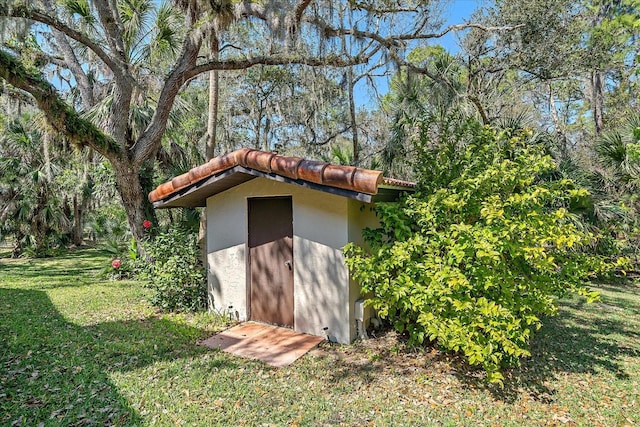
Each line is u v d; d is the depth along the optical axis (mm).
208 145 9406
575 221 7285
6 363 3822
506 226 3650
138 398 3213
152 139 7953
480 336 3354
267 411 3066
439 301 3602
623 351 4438
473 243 3598
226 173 4672
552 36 10164
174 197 5285
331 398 3297
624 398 3352
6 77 5738
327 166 3990
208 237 5711
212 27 6773
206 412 3027
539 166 4133
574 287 4031
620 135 7863
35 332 4770
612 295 7609
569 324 5547
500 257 3693
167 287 5816
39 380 3484
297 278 4848
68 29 6520
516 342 3592
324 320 4641
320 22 7332
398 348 4301
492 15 10516
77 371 3684
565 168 8102
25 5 5785
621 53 11188
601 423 2967
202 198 5707
